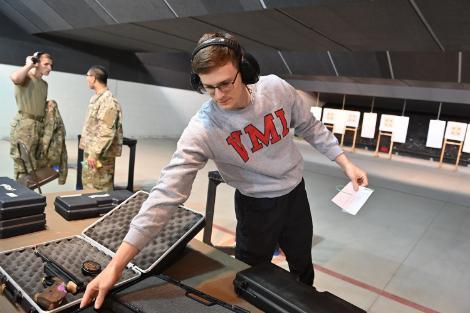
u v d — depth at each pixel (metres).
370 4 1.81
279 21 2.32
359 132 7.95
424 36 2.25
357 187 1.11
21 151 2.28
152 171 3.78
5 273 0.69
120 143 2.48
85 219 1.02
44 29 4.11
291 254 1.19
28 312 0.61
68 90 4.95
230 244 2.13
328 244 2.29
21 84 2.29
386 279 1.89
